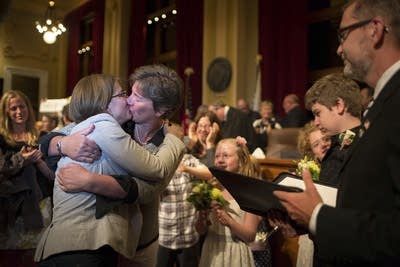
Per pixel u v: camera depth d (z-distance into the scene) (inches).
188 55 308.3
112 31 402.0
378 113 39.9
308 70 249.1
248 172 89.5
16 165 85.4
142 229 66.4
